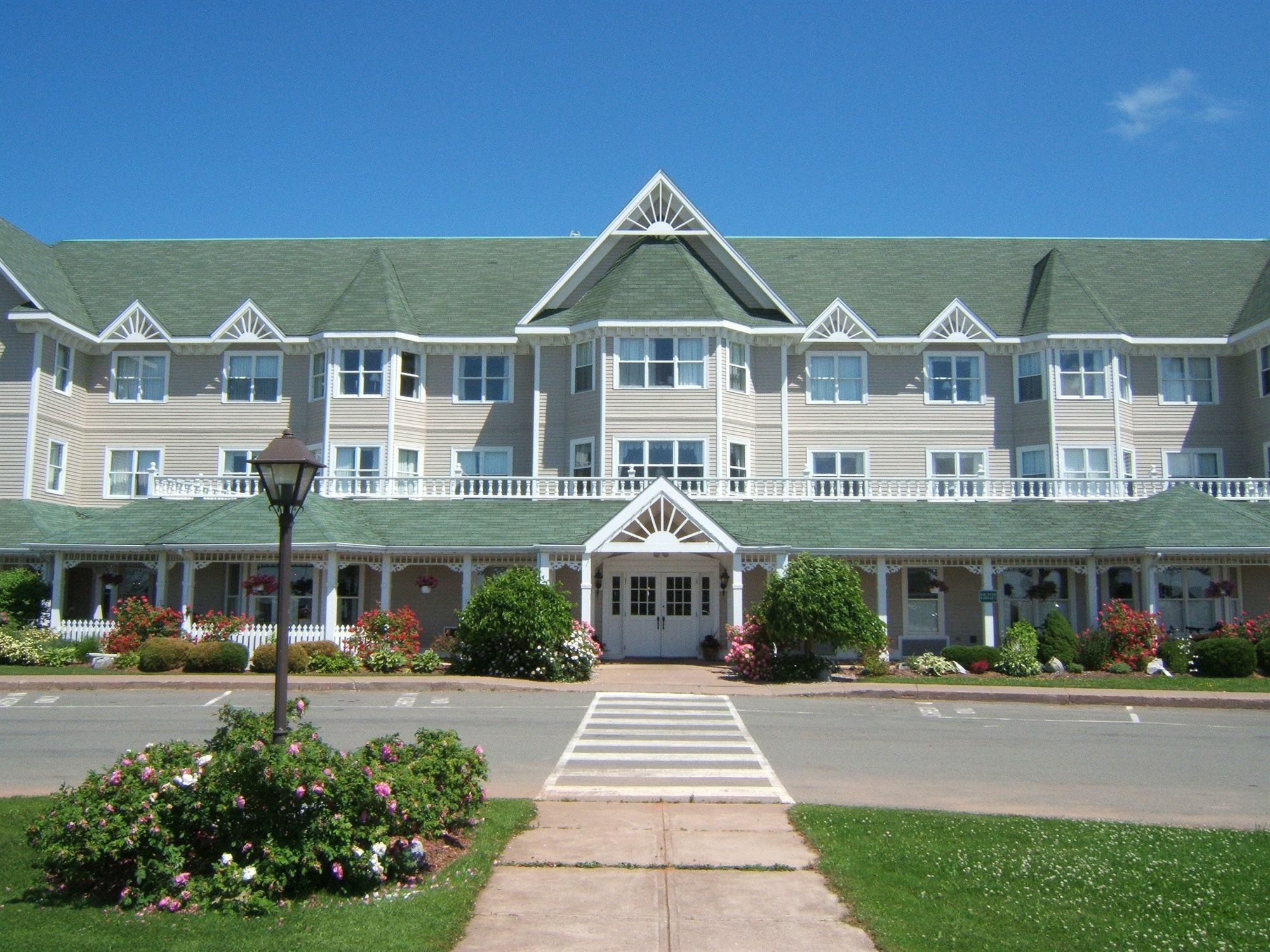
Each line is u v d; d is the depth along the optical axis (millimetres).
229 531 31344
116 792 9484
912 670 30234
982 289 42562
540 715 21562
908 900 9383
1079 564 32750
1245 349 39750
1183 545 30719
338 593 34438
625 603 34688
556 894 9531
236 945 8086
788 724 20828
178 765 9719
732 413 37969
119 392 40781
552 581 32031
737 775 15398
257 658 28734
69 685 25641
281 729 10289
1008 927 8789
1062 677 29234
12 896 9344
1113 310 41500
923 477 37250
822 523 33406
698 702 24047
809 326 39594
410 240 46219
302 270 44094
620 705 23328
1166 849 11188
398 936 8312
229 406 40562
